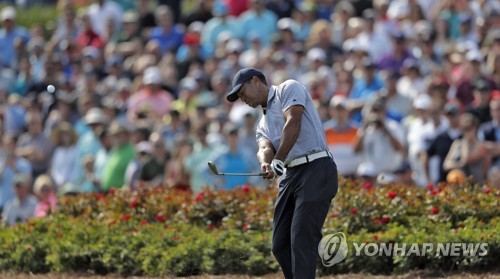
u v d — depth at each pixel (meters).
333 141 43.72
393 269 29.86
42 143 50.69
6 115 54.81
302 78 51.03
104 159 46.97
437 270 29.53
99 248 31.67
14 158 48.00
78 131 52.78
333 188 24.48
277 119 24.58
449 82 47.97
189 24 61.34
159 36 60.09
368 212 31.86
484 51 50.00
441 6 55.44
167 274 30.52
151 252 30.94
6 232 34.28
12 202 43.56
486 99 44.34
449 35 54.62
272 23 59.06
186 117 50.00
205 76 53.59
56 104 55.50
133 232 32.06
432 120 43.41
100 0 64.31
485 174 40.72
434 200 32.34
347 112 44.38
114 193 35.53
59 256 32.00
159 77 53.19
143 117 50.47
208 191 34.31
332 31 55.88
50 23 69.69
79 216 34.88
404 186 33.94
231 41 55.03
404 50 51.50
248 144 44.53
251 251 30.56
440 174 42.34
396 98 47.25
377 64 51.75
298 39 57.50
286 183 24.77
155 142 44.69
